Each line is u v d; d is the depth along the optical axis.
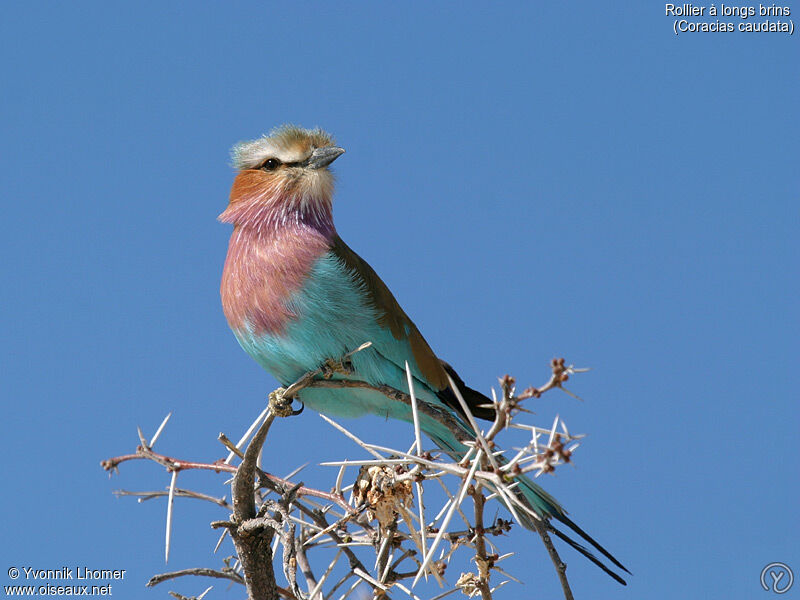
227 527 7.30
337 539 7.69
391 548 7.55
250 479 7.30
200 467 7.25
